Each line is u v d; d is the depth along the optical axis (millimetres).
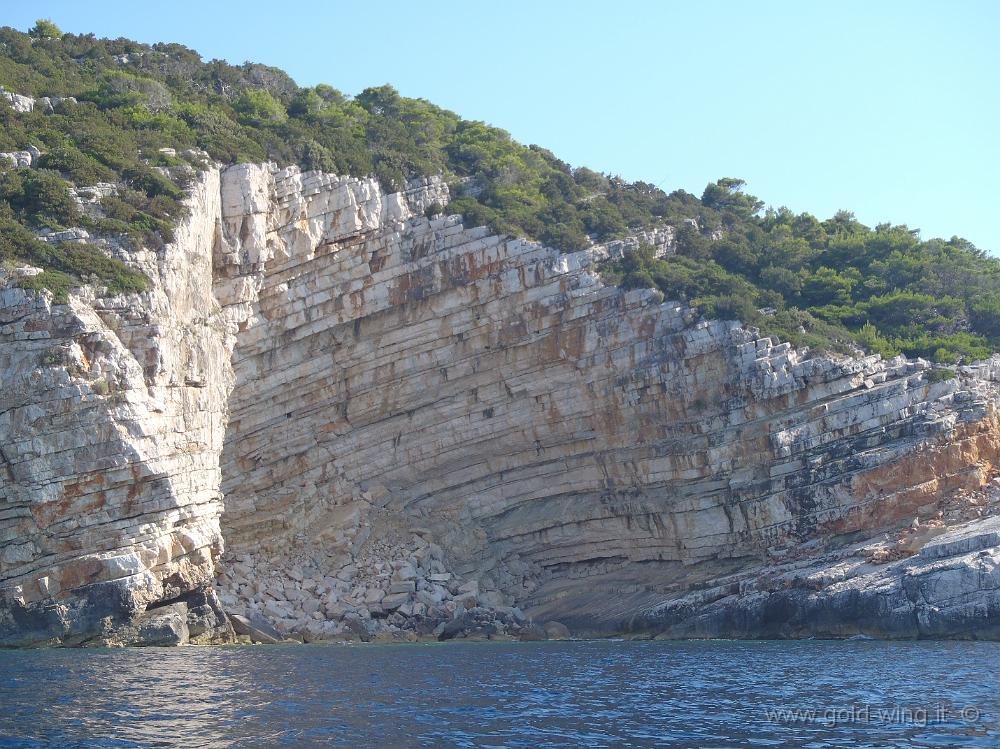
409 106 92750
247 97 78000
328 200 64312
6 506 48844
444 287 65312
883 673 40562
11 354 49125
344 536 65188
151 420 51438
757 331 64500
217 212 62000
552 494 68062
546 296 65938
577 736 30344
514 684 39125
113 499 50156
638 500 66188
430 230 65688
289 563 63750
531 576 68938
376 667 43875
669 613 60344
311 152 66188
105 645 49281
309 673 41500
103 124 64562
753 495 62656
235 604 58969
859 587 53875
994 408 60656
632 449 66125
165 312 54625
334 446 66000
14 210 54344
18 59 76625
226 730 30344
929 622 51000
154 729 30297
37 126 62000
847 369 62625
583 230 72500
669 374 64875
